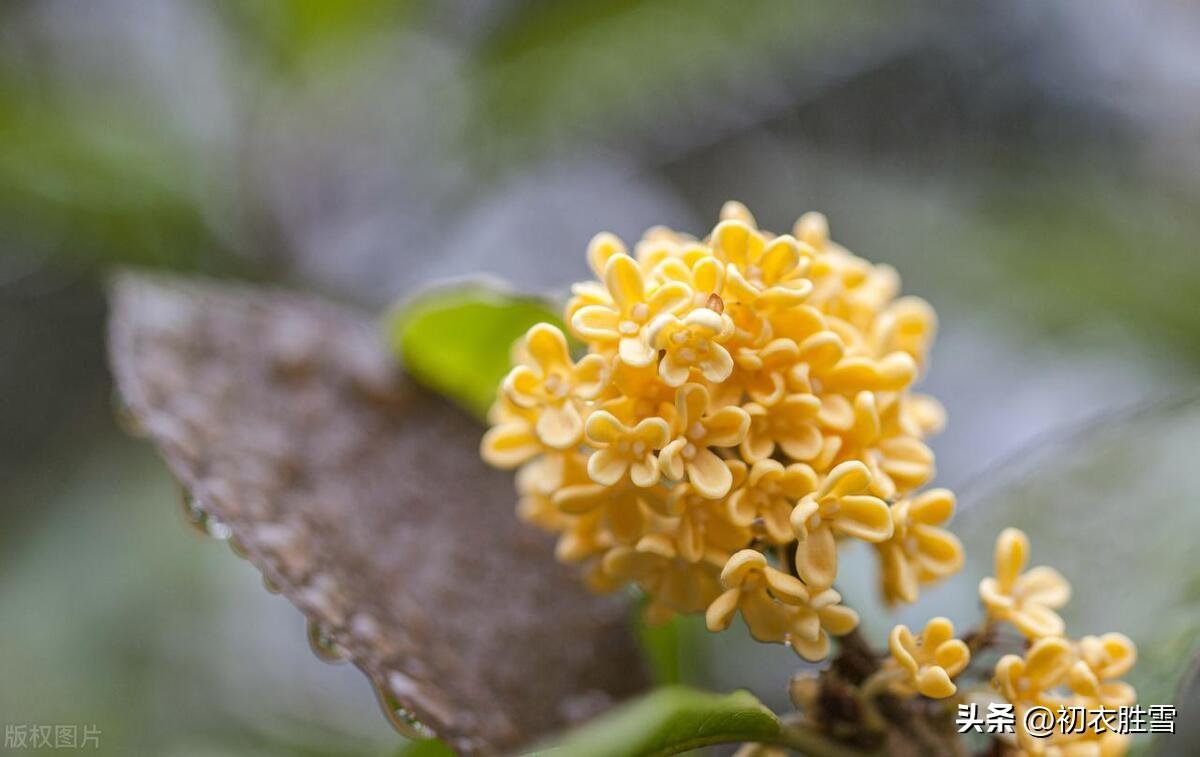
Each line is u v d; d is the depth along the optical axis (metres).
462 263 0.48
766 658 0.27
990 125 0.52
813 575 0.21
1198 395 0.25
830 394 0.21
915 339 0.23
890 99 0.53
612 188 0.53
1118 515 0.24
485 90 0.47
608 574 0.22
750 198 0.53
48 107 0.42
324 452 0.24
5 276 0.44
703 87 0.44
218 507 0.23
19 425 0.44
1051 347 0.43
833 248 0.23
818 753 0.21
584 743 0.20
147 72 0.46
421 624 0.23
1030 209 0.48
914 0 0.49
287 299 0.25
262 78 0.46
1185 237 0.46
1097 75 0.52
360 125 0.47
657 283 0.21
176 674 0.36
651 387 0.21
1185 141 0.51
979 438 0.42
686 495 0.21
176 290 0.25
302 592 0.22
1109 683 0.22
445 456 0.25
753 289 0.21
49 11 0.46
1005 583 0.22
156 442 0.23
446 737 0.22
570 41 0.46
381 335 0.25
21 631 0.36
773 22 0.43
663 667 0.25
